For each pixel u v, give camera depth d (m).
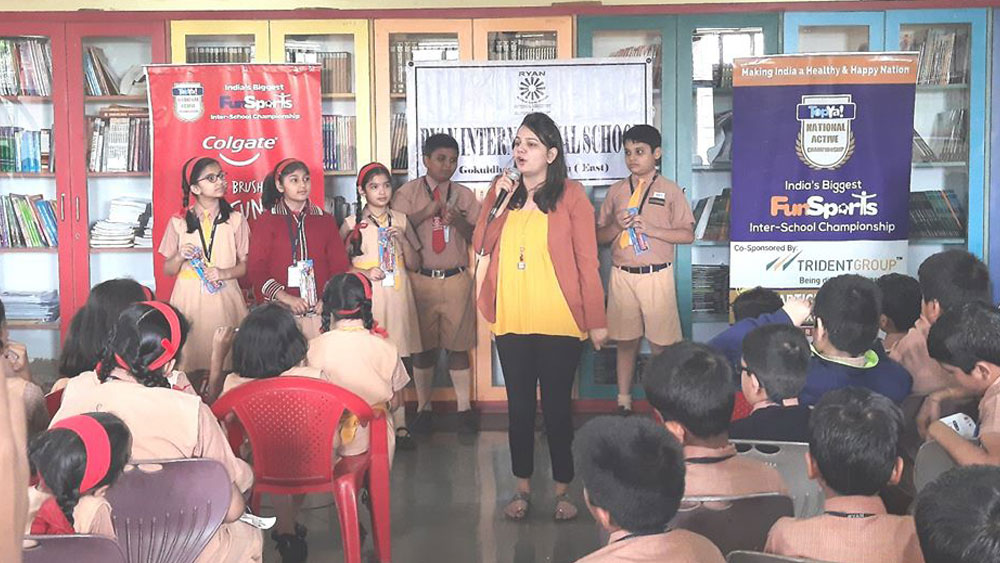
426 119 5.48
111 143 5.68
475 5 5.53
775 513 2.07
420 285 5.43
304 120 5.43
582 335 3.86
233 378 3.24
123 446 2.01
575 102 5.46
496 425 5.56
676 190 5.34
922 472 2.32
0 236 5.75
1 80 5.64
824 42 5.80
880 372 2.78
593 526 3.95
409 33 5.58
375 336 3.63
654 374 2.27
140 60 5.83
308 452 3.12
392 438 3.59
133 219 5.76
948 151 5.64
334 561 3.61
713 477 2.14
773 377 2.57
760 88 5.29
